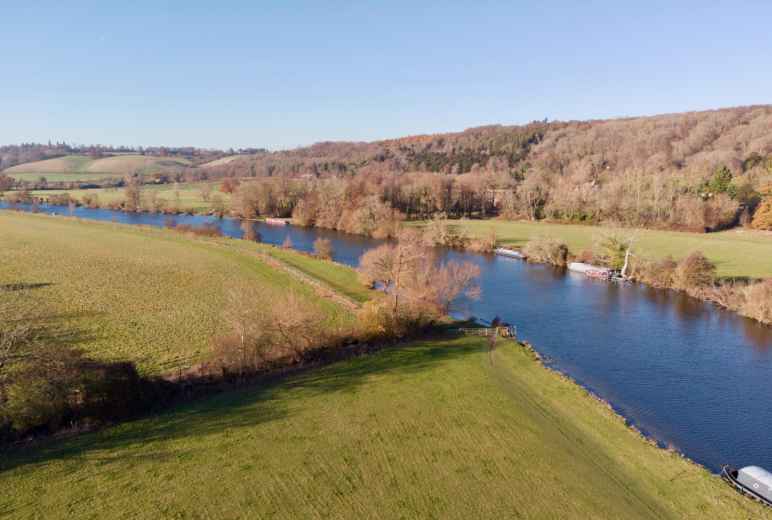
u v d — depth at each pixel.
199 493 24.31
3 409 27.61
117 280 68.25
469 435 31.05
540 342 51.59
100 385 30.39
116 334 47.19
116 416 30.80
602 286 76.44
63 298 58.25
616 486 26.72
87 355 41.50
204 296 61.84
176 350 43.47
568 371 44.31
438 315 54.44
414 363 42.06
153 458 26.91
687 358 47.53
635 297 69.88
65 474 25.09
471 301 66.69
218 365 38.03
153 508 23.06
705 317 60.59
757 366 45.62
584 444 31.00
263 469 26.50
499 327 53.09
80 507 22.80
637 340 52.41
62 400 29.22
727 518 24.09
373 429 31.20
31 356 29.67
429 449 29.28
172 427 30.28
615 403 38.41
